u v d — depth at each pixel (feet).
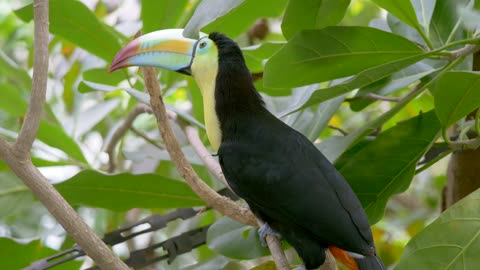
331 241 18.56
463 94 17.85
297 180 18.94
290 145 19.54
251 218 20.07
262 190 19.15
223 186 24.54
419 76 21.61
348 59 19.16
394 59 19.33
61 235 25.46
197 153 21.86
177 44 20.86
